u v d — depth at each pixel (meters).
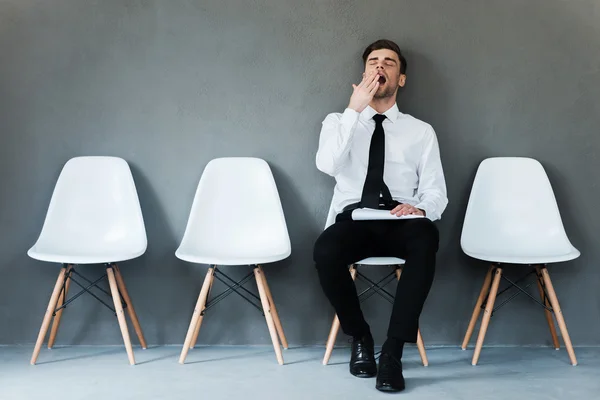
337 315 2.48
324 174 2.91
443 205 2.66
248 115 2.89
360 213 2.50
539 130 2.90
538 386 2.36
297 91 2.88
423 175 2.72
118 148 2.89
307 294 2.90
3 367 2.56
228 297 2.89
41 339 2.60
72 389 2.30
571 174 2.91
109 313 2.88
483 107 2.90
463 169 2.91
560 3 2.86
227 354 2.75
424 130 2.75
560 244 2.75
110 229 2.78
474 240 2.78
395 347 2.32
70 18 2.84
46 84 2.86
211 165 2.83
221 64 2.87
